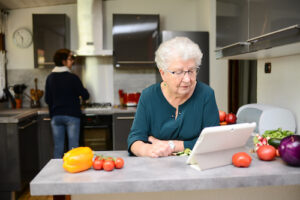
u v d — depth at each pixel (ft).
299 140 3.26
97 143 10.89
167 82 3.96
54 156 9.86
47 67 11.11
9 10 11.99
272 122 5.86
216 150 3.34
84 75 12.68
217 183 2.97
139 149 4.09
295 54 5.81
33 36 11.02
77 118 9.84
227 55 6.22
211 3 10.91
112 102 12.78
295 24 3.73
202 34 11.25
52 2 11.62
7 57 12.10
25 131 9.32
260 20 4.68
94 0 11.37
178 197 3.65
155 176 3.01
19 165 8.70
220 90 11.57
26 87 12.10
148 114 4.54
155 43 11.37
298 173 3.07
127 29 11.29
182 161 3.57
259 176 3.02
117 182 2.89
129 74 12.73
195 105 4.39
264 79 7.14
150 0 12.57
